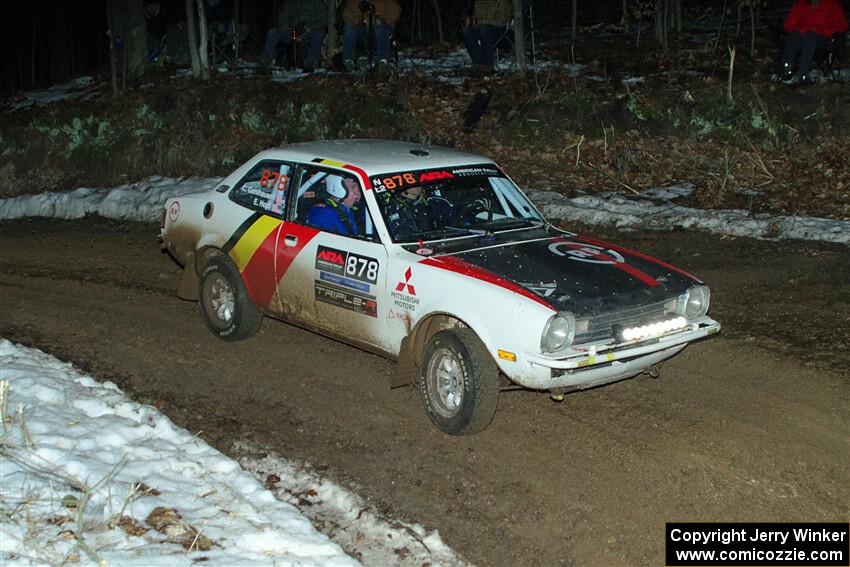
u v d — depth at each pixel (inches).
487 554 177.5
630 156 493.7
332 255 248.1
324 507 195.8
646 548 177.5
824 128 496.7
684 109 521.3
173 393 253.6
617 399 243.9
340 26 652.7
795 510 189.2
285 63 655.8
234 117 563.5
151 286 357.7
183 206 299.3
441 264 225.5
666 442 218.5
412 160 257.8
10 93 784.3
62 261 399.9
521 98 553.9
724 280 342.3
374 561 176.1
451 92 572.7
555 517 188.9
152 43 718.5
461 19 791.1
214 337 296.8
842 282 328.8
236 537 175.6
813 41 522.9
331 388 255.6
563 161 508.1
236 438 226.7
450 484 202.8
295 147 280.4
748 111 511.2
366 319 241.3
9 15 867.4
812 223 394.0
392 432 228.4
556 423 230.8
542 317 202.4
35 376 253.8
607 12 852.0
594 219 426.9
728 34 691.4
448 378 222.1
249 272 274.5
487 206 256.8
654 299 218.2
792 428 223.3
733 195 447.8
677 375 258.8
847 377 249.9
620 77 577.3
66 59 861.2
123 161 553.9
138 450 211.5
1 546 165.9
